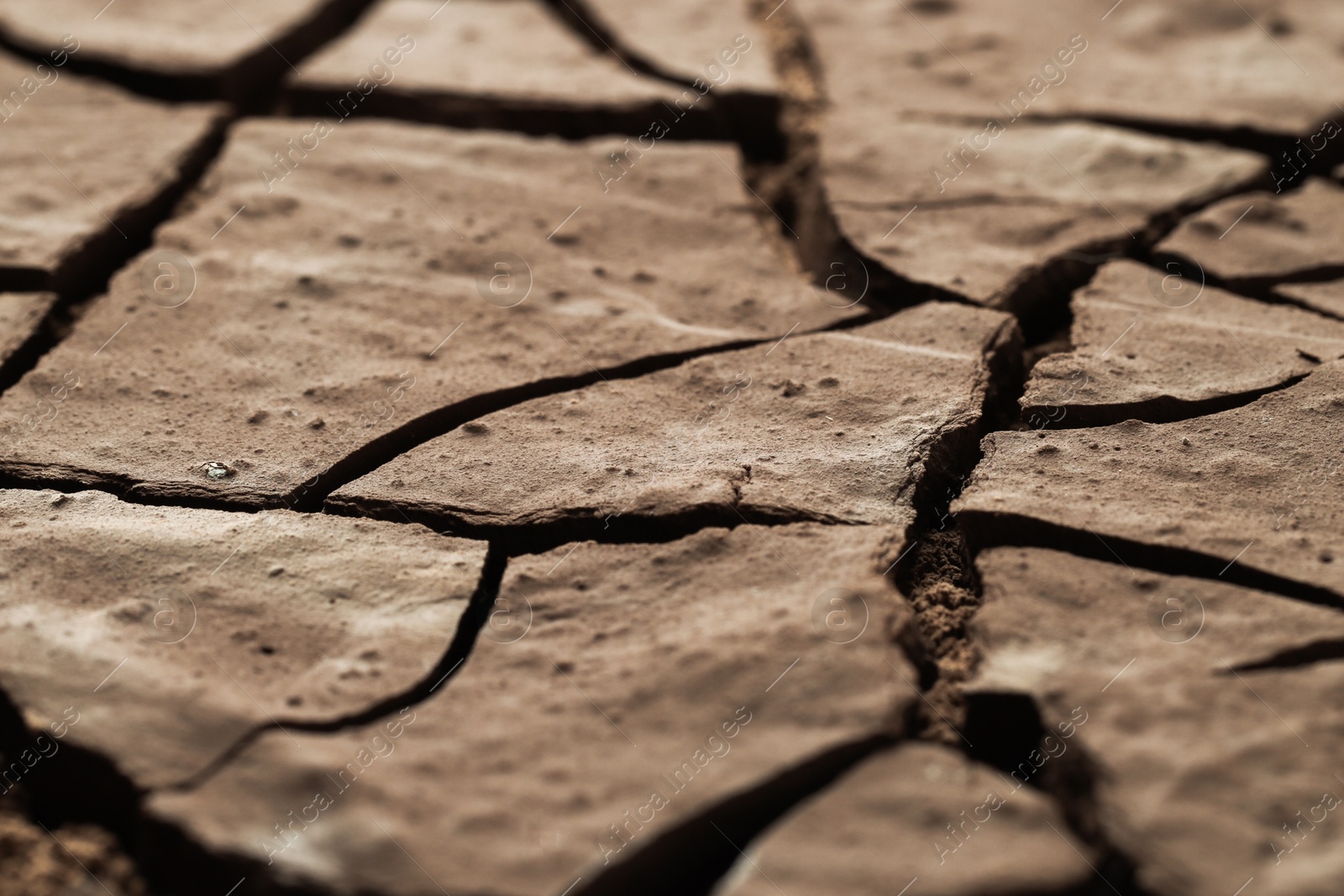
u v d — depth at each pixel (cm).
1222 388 75
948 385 75
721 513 73
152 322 77
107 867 68
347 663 70
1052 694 69
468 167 83
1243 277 79
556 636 71
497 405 75
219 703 69
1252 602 71
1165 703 69
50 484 74
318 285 78
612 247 80
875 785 68
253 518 73
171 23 88
